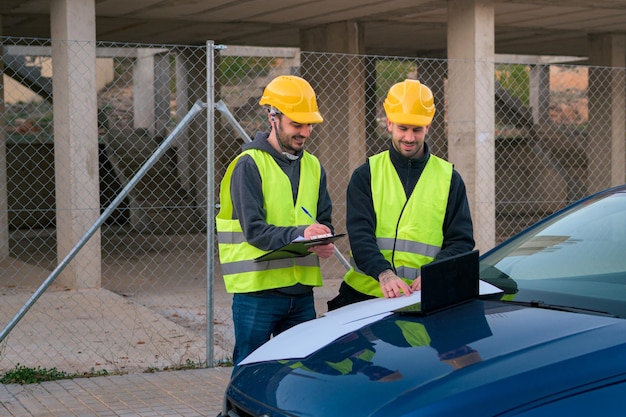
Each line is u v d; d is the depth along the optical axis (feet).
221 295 37.68
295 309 15.81
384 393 9.88
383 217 15.40
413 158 15.42
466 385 9.64
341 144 53.78
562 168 84.89
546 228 14.64
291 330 13.10
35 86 80.07
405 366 10.40
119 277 43.24
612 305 11.60
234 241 15.60
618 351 9.98
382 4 47.16
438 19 54.29
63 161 37.76
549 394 9.46
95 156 37.60
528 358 10.02
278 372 11.39
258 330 15.60
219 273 44.80
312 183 15.90
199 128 72.49
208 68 23.16
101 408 19.75
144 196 70.23
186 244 58.85
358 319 12.68
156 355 25.38
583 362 9.84
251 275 15.39
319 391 10.37
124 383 21.90
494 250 14.73
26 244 60.18
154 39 67.87
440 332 11.32
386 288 14.10
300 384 10.72
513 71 128.06
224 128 77.87
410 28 61.93
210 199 23.39
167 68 77.92
